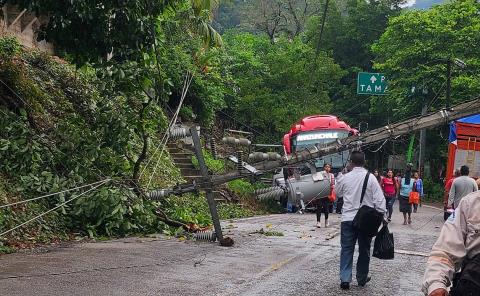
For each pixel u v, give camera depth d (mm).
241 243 11156
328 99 37312
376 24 49938
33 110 13062
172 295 6680
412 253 10852
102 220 11078
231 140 19719
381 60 41625
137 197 11758
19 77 13219
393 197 18391
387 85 36281
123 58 11273
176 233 11883
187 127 12414
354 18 50094
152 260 8742
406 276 8648
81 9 9859
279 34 49656
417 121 11773
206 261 8953
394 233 14609
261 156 13625
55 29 10547
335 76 37438
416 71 35312
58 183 11102
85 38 10680
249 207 21953
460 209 3105
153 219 11992
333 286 7660
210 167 21484
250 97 31797
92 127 12062
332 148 11969
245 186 23625
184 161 21391
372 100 42281
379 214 7508
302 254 10133
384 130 11828
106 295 6473
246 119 32938
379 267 9344
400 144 39719
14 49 14234
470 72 34000
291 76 34094
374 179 7656
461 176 13234
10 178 10781
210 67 26500
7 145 10883
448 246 3029
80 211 10906
